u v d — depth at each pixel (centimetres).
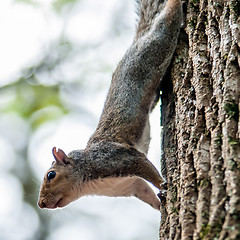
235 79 616
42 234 1463
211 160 566
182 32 874
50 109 1416
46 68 1452
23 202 1498
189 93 711
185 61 834
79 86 1440
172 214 614
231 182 510
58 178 968
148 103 986
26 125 1428
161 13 960
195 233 516
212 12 739
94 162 952
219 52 679
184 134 673
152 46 935
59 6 1477
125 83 996
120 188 974
